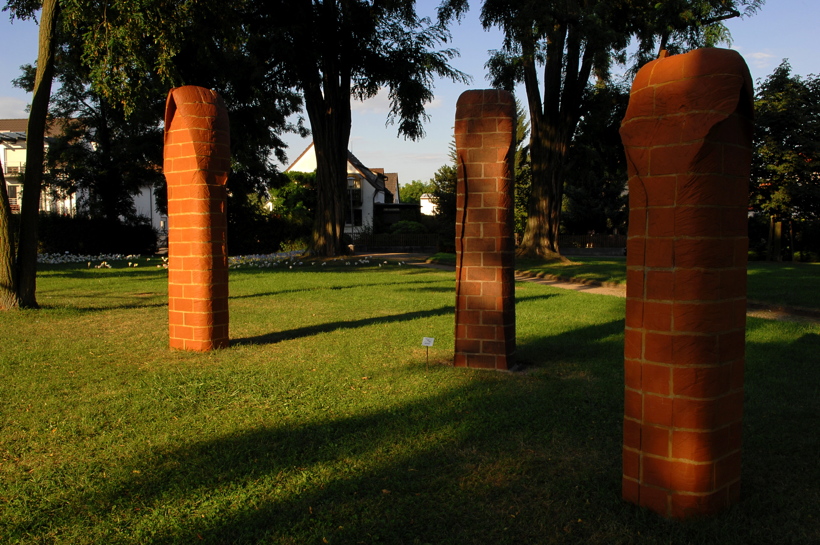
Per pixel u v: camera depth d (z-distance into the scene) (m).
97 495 3.21
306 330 8.39
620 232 45.31
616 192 42.44
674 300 2.80
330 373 5.83
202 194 6.80
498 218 6.00
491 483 3.35
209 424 4.35
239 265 23.12
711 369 2.79
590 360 6.41
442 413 4.56
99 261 25.09
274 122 35.09
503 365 6.01
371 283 15.57
